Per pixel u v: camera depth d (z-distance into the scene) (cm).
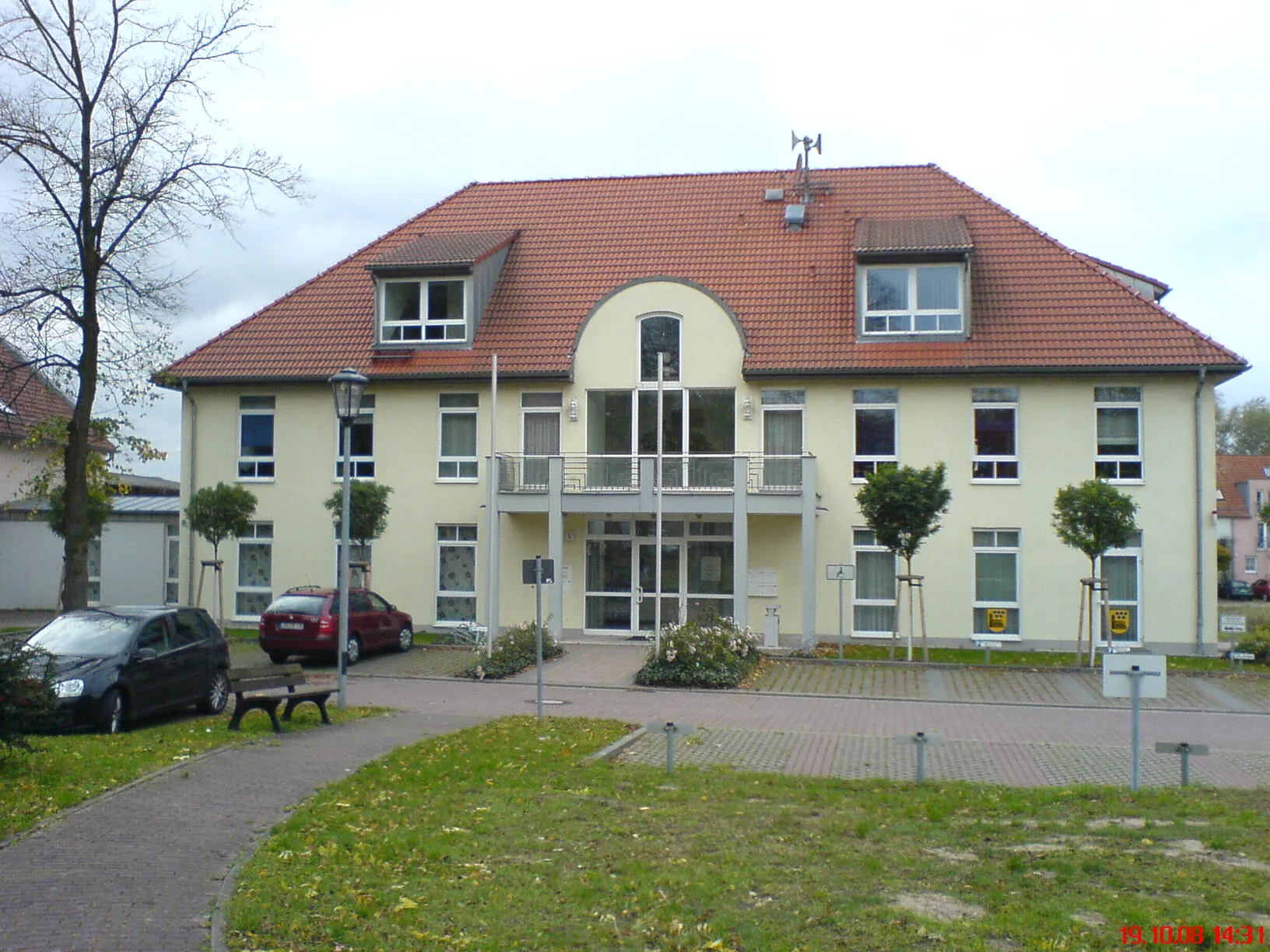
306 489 3098
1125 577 2770
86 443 2350
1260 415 9731
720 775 1266
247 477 3139
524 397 2998
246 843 898
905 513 2433
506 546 2998
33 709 1163
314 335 3173
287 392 3119
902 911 728
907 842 925
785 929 695
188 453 3161
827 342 2884
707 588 2923
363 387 1803
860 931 690
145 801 1020
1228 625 2530
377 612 2605
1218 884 787
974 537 2816
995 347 2809
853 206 3278
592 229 3334
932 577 2822
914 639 2825
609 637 2928
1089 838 938
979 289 2952
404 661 2550
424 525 3033
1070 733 1706
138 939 678
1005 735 1673
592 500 2806
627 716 1800
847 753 1496
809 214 3266
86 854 851
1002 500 2803
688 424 2919
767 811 1053
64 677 1424
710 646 2247
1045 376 2783
